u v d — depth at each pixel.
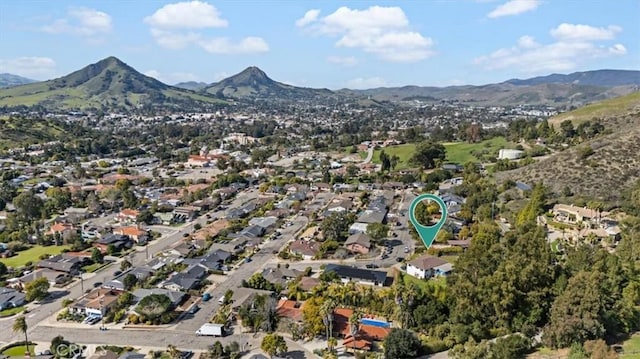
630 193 120.25
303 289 91.62
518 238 86.25
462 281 76.62
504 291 71.00
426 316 74.00
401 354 66.44
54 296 94.94
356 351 69.94
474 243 91.50
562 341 62.62
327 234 122.44
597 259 78.50
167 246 125.12
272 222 138.50
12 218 137.88
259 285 93.38
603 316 63.72
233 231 132.38
